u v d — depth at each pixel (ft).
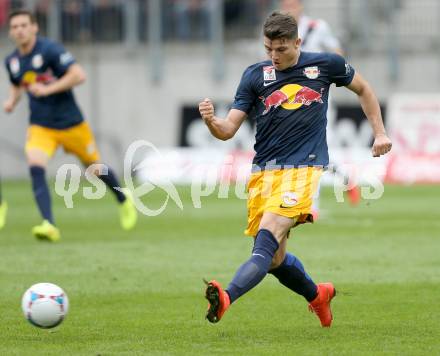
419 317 84.58
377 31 319.27
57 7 319.06
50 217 138.62
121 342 74.59
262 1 320.70
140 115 321.32
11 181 296.71
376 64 315.58
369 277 107.65
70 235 150.30
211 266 116.57
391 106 277.03
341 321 83.46
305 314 87.04
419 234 149.38
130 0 318.86
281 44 76.38
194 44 320.50
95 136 321.32
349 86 80.33
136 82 321.11
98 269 114.01
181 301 93.50
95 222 172.14
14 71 143.13
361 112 277.03
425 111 273.54
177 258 123.34
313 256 124.77
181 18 325.01
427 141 272.51
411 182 270.67
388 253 127.44
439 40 314.35
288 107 77.87
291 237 146.10
